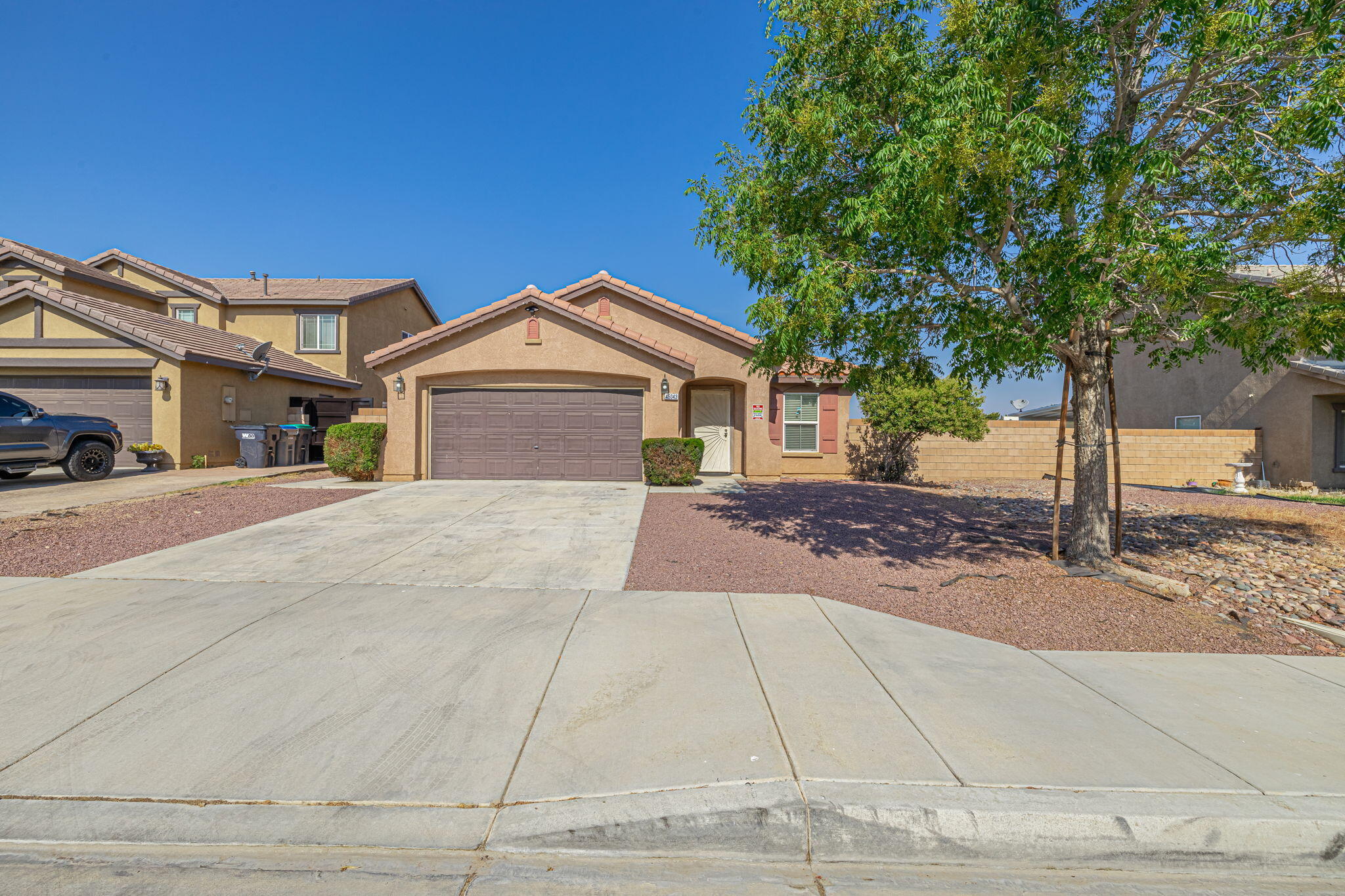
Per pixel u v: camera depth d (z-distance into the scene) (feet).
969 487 49.60
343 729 11.09
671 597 19.15
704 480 50.96
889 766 9.98
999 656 14.80
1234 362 59.72
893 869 8.73
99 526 28.02
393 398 46.68
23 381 52.13
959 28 19.77
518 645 15.02
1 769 9.80
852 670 13.76
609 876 8.39
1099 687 13.17
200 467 53.26
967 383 25.71
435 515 32.65
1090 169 18.52
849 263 20.39
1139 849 8.88
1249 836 8.91
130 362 50.80
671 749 10.50
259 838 8.63
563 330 46.47
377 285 86.94
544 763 10.14
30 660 13.71
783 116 20.45
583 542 26.53
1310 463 53.26
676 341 53.36
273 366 61.16
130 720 11.27
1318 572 23.07
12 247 62.28
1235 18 16.35
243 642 14.99
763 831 8.94
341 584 20.16
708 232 24.02
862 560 24.00
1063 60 20.75
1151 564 23.97
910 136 18.06
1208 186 22.15
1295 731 11.37
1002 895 8.27
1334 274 18.37
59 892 7.78
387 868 8.31
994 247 22.50
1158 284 17.31
